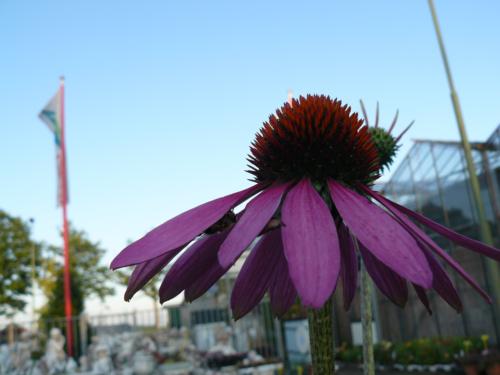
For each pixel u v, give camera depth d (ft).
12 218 115.34
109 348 42.63
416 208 65.26
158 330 49.42
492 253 3.41
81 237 120.06
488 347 48.93
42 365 41.86
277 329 51.13
